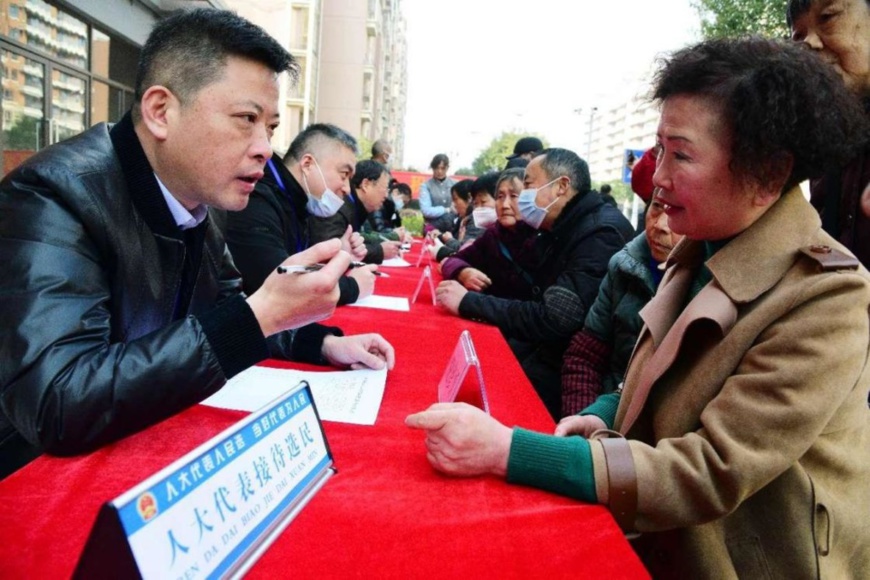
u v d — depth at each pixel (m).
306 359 1.59
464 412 1.00
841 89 0.97
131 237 1.19
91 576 0.53
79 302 1.03
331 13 25.44
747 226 1.05
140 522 0.55
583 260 2.40
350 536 0.79
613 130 84.94
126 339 1.23
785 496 0.97
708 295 1.04
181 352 1.00
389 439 1.13
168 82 1.16
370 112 29.61
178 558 0.58
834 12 1.37
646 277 1.90
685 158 1.01
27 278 1.01
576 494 0.94
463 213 6.51
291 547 0.75
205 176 1.21
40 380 0.94
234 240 2.33
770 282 0.99
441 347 1.93
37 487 0.85
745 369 0.97
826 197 1.52
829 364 0.89
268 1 20.62
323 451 0.94
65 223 1.08
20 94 6.46
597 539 0.83
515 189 2.93
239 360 1.07
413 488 0.95
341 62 25.75
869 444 1.05
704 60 1.00
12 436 1.13
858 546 1.01
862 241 1.44
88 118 7.88
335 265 1.13
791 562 0.97
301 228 2.76
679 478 0.92
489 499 0.93
